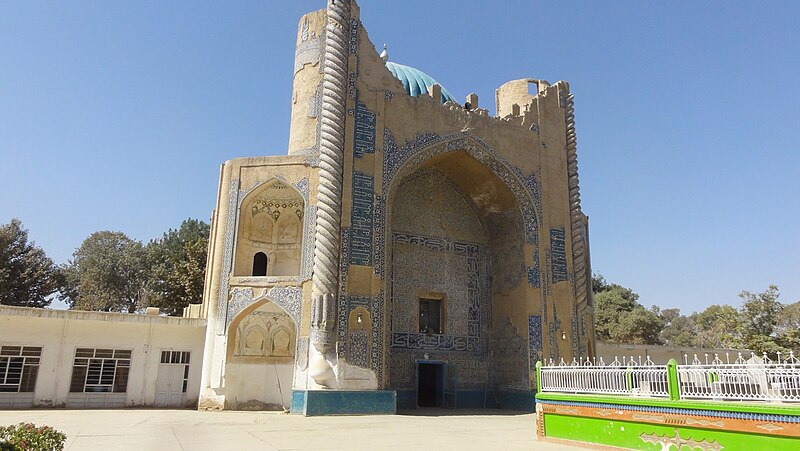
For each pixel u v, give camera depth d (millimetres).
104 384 17469
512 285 19594
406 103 18219
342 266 15805
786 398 6520
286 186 17625
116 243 39438
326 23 17844
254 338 17562
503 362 19406
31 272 30609
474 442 9836
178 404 18000
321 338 15023
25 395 16578
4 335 16578
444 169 20359
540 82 21781
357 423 13016
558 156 20750
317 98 18047
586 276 21094
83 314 17344
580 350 19016
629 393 8555
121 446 8859
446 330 19500
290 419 13797
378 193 16875
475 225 21047
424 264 19656
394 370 18203
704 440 7277
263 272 18234
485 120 19547
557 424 9820
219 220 17547
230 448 8836
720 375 7289
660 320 43062
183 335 18438
